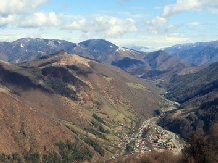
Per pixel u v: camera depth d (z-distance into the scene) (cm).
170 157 17100
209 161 12012
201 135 13200
